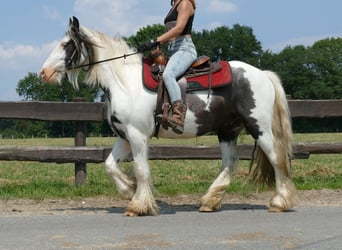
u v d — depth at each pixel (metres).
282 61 77.19
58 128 61.75
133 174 7.25
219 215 6.98
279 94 7.32
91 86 7.20
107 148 9.38
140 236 5.67
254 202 8.27
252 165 7.52
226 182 7.42
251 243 5.34
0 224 6.41
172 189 9.20
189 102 7.00
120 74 6.90
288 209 7.26
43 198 8.52
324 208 7.48
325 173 11.77
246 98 7.12
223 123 7.28
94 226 6.25
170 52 7.20
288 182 7.29
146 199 6.93
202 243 5.35
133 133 6.85
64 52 6.99
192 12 7.03
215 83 7.06
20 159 9.11
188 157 9.62
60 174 12.73
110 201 8.40
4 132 66.00
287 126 7.31
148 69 7.01
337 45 76.81
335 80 76.25
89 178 11.23
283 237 5.59
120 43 7.11
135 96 6.83
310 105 10.05
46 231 5.98
